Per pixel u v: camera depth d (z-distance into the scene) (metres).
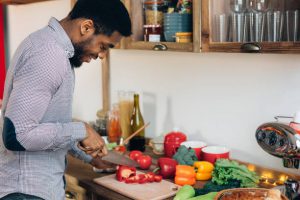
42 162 1.64
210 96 2.30
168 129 2.55
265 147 1.65
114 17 1.59
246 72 2.12
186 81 2.41
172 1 2.14
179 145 2.23
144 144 2.46
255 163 2.14
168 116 2.54
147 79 2.63
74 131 1.63
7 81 1.59
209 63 2.28
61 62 1.54
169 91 2.51
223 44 1.78
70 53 1.60
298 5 1.55
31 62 1.50
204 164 1.96
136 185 1.89
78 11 1.60
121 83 2.83
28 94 1.48
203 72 2.31
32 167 1.62
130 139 2.45
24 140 1.49
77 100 3.25
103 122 2.70
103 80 2.91
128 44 2.24
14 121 1.48
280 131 1.59
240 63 2.14
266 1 1.65
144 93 2.67
